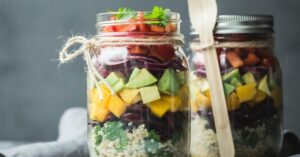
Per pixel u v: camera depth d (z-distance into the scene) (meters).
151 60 0.47
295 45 1.12
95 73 0.48
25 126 1.36
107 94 0.48
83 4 1.29
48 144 0.56
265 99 0.54
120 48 0.48
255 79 0.53
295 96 1.12
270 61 0.54
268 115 0.54
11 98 1.37
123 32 0.48
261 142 0.54
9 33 1.36
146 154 0.47
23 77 1.35
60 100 1.32
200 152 0.55
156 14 0.48
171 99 0.48
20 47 1.35
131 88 0.47
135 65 0.47
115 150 0.48
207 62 0.53
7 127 1.37
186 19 1.19
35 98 1.35
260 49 0.54
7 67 1.36
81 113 0.78
